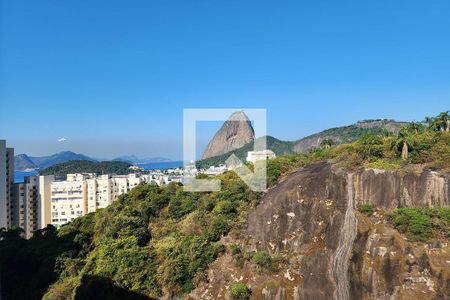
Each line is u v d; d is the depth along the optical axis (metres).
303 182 58.59
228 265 53.84
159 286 54.03
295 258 51.22
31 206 112.88
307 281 48.75
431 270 42.44
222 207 60.97
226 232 58.47
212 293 51.62
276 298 48.59
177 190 72.38
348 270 47.03
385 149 58.53
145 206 70.12
